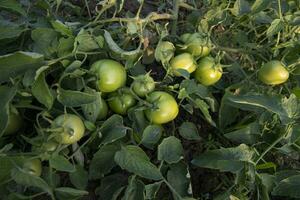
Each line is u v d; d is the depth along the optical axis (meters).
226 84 0.70
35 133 0.60
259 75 0.64
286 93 0.68
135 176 0.57
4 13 0.71
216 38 0.73
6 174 0.53
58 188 0.54
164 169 0.61
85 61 0.63
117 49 0.59
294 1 0.73
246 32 0.73
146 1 0.82
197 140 0.68
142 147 0.66
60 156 0.54
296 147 0.62
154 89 0.62
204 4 0.73
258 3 0.67
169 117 0.59
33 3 0.70
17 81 0.56
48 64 0.56
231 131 0.66
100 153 0.58
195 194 0.67
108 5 0.63
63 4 0.73
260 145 0.64
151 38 0.66
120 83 0.59
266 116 0.62
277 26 0.65
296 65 0.62
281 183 0.59
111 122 0.58
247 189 0.60
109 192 0.61
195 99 0.63
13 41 0.65
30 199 0.55
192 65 0.62
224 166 0.58
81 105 0.57
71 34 0.61
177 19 0.75
